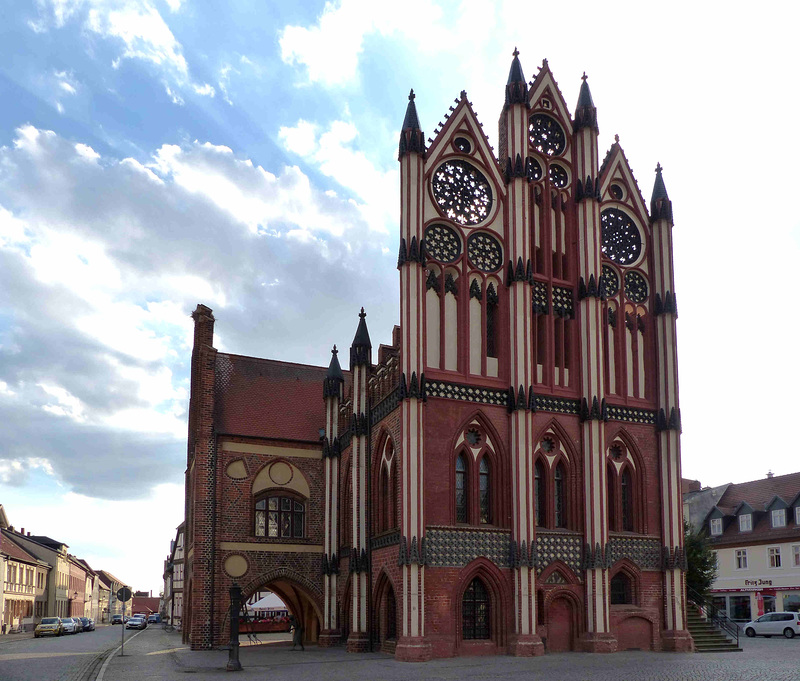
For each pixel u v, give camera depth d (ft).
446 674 87.30
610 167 137.28
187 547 165.99
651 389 130.93
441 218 121.90
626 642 119.03
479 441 117.08
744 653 116.88
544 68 135.74
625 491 126.72
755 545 231.30
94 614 561.02
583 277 127.13
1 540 296.71
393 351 156.66
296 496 149.59
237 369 164.25
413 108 122.52
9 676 92.79
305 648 132.36
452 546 110.63
